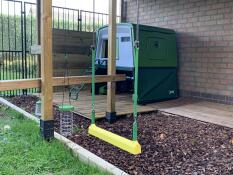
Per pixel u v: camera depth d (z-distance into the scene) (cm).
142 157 324
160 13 761
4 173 269
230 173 286
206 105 605
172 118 499
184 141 377
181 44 707
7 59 740
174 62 685
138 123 464
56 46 715
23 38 724
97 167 290
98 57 727
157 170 292
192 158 323
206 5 649
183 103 625
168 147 355
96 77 430
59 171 282
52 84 366
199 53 670
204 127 442
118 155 329
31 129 398
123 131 421
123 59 631
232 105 606
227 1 607
